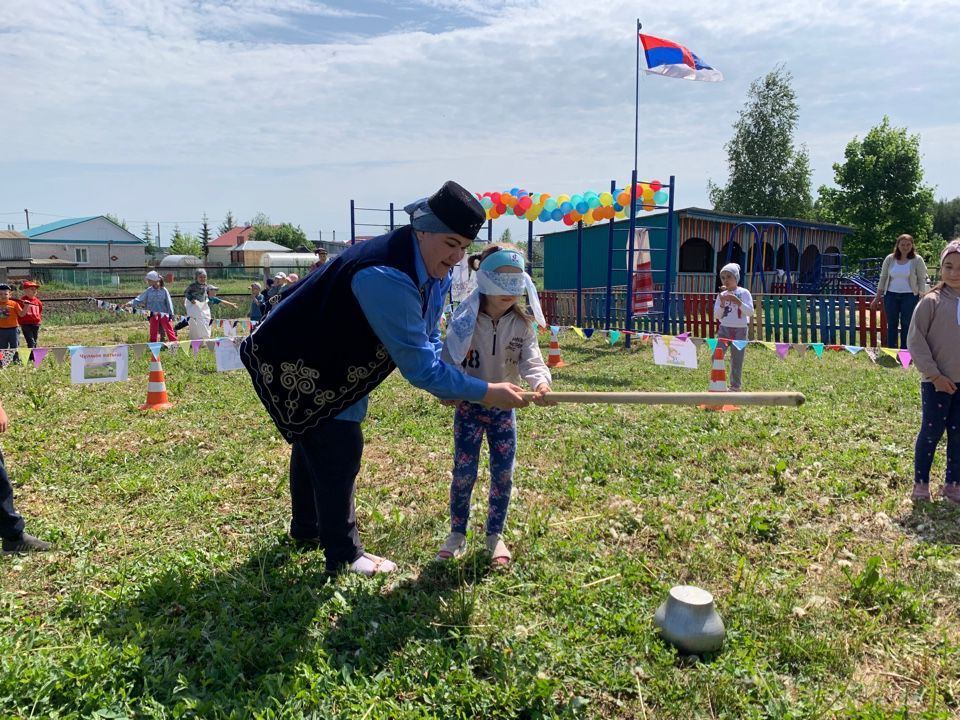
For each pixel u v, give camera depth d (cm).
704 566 369
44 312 2423
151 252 8956
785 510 449
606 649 292
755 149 4531
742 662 282
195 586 346
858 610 323
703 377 993
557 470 535
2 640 294
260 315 1571
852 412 719
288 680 269
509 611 321
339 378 328
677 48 1292
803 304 1334
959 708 263
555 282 2553
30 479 524
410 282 307
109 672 266
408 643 294
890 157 4028
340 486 347
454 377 320
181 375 1054
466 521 389
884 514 443
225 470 550
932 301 452
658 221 2203
